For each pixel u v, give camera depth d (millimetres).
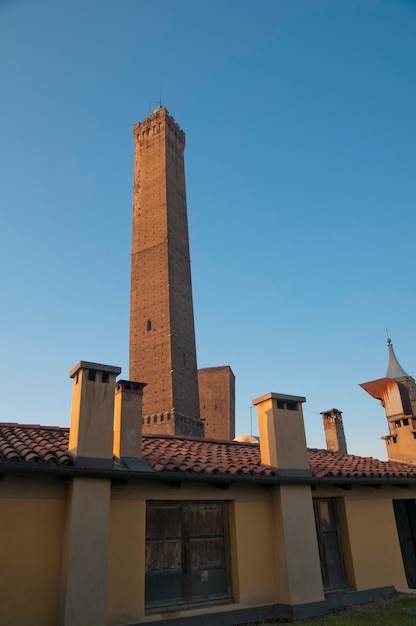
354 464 15227
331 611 11430
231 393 64562
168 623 9617
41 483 9242
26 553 8672
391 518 14195
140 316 52938
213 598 10625
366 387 23719
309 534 11773
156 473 10148
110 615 9055
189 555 10688
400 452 18547
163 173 59812
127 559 9609
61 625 8297
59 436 11859
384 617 10781
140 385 11734
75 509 9023
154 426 46844
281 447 12273
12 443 10172
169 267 54031
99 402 10070
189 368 52406
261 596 10953
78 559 8711
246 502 11641
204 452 13039
